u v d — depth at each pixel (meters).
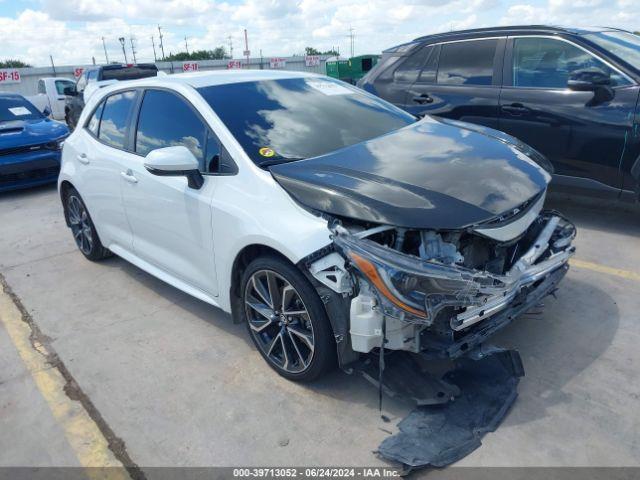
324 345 2.78
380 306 2.45
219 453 2.64
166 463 2.62
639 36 5.37
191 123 3.56
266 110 3.57
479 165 3.02
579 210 5.59
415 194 2.65
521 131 5.20
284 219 2.82
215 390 3.12
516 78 5.25
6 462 2.72
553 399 2.80
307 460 2.54
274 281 2.96
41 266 5.29
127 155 4.09
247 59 35.44
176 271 3.83
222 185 3.21
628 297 3.75
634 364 3.04
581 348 3.21
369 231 2.55
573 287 3.93
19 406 3.14
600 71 4.63
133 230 4.24
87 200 4.77
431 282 2.39
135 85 4.27
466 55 5.65
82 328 3.98
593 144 4.71
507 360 2.92
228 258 3.18
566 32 4.98
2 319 4.23
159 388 3.18
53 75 30.08
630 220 5.20
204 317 4.00
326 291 2.63
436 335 2.56
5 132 8.30
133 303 4.32
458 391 2.68
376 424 2.73
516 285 2.70
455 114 5.67
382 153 3.20
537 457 2.43
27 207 7.64
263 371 3.26
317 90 4.06
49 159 8.36
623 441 2.50
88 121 4.84
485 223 2.60
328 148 3.37
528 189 2.91
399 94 6.14
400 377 2.77
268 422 2.82
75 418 3.00
